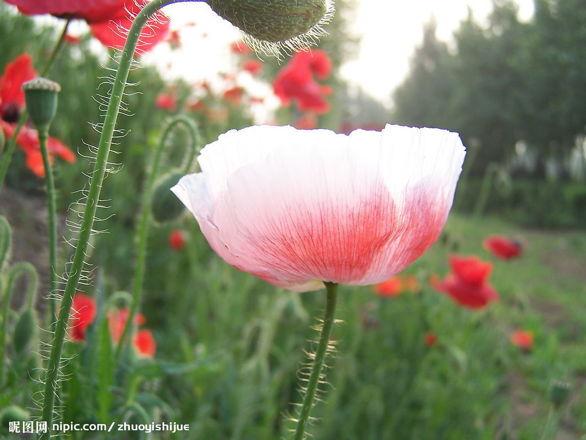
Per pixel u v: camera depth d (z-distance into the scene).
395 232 0.14
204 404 0.40
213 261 0.50
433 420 0.56
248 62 0.69
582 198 3.06
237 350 0.48
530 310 1.21
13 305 0.34
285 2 0.14
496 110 3.68
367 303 0.67
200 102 0.65
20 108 0.25
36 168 0.27
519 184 3.28
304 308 0.59
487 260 1.41
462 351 0.63
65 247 0.26
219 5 0.14
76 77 0.57
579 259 2.05
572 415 0.70
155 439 0.27
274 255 0.14
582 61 2.95
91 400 0.21
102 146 0.12
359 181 0.14
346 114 1.36
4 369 0.21
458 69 3.87
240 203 0.14
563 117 3.22
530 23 3.22
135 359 0.24
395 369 0.60
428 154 0.14
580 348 1.03
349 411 0.52
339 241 0.14
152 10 0.13
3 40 0.48
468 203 3.27
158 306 0.56
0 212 0.40
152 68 0.63
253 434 0.42
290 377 0.52
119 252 0.53
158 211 0.23
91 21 0.20
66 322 0.13
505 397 0.67
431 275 0.66
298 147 0.14
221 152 0.15
